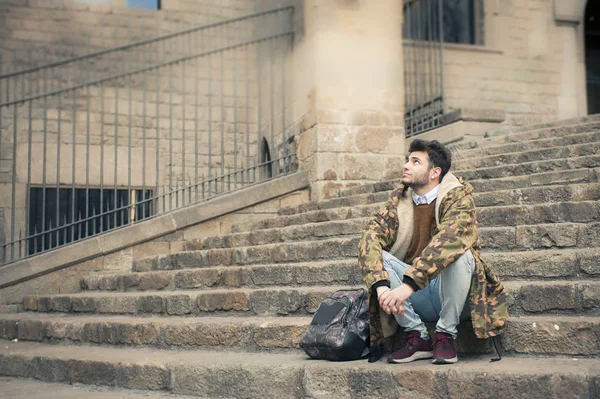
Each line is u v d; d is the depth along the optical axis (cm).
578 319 338
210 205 778
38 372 489
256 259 589
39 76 1010
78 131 1009
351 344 361
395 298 322
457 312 334
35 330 589
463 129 911
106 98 1030
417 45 1119
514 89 1172
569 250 407
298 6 899
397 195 368
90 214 995
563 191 493
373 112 833
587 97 1278
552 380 294
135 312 565
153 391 419
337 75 823
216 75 1087
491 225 486
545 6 1201
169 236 761
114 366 439
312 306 450
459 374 315
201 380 399
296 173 824
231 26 1105
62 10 1034
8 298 696
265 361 392
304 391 360
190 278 582
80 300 617
